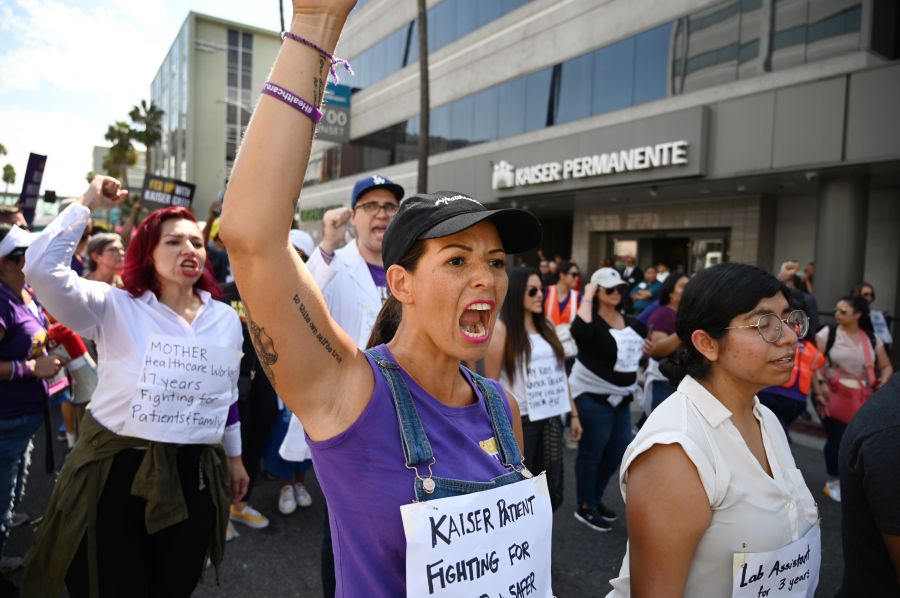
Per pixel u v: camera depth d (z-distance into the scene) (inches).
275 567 132.0
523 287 125.8
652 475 57.3
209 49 2096.5
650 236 608.7
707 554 57.1
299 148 39.0
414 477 42.9
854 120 368.5
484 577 44.2
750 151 422.6
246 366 155.1
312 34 39.8
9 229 111.2
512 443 51.8
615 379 156.3
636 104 514.6
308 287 40.7
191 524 87.9
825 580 135.4
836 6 385.1
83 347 150.8
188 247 90.7
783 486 59.8
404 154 844.0
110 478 81.9
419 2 451.2
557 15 591.2
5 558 126.8
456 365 49.3
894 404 56.5
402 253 44.9
